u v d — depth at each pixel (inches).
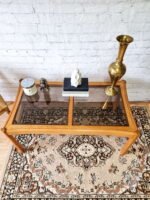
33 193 57.7
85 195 57.2
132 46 63.1
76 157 65.5
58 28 58.8
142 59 67.2
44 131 54.6
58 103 61.6
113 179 60.2
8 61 68.4
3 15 55.9
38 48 64.3
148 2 52.5
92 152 66.7
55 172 62.0
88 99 62.2
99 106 60.8
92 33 59.9
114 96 63.4
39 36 61.0
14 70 71.7
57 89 65.2
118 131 53.8
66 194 57.5
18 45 63.6
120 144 68.6
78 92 60.5
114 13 55.0
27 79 62.4
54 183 59.7
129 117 56.9
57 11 54.9
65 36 60.8
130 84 76.7
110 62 68.1
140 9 54.0
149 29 58.6
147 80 75.1
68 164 63.8
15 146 63.8
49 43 62.8
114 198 56.6
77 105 61.2
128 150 66.7
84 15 55.6
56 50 64.7
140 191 57.8
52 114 58.9
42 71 71.9
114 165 63.3
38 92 64.7
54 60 67.9
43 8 54.3
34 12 55.2
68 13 55.3
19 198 56.8
